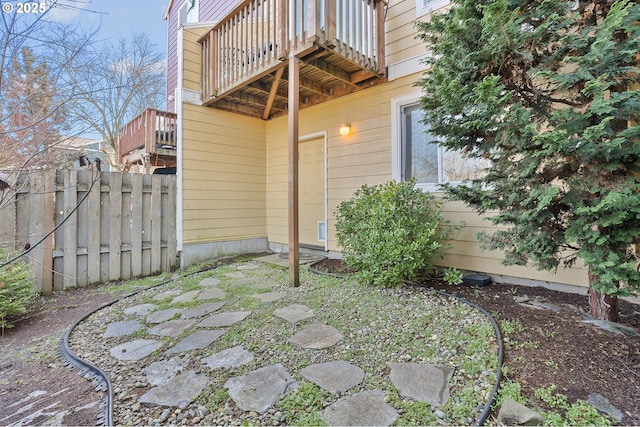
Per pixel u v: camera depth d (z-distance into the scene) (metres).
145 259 4.77
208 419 1.55
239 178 6.07
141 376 1.94
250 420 1.53
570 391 1.64
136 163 8.30
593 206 1.91
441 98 2.54
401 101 4.38
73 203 4.08
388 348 2.16
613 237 1.92
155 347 2.32
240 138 6.09
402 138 4.45
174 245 5.14
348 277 3.91
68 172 4.06
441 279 3.78
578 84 2.11
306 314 2.79
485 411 1.53
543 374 1.78
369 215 3.76
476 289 3.38
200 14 10.09
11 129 2.43
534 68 2.18
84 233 4.16
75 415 1.61
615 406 1.52
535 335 2.19
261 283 3.89
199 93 5.50
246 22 4.62
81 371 2.04
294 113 3.82
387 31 4.53
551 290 3.24
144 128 6.99
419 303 2.94
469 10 2.38
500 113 2.14
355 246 3.78
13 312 2.86
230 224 5.91
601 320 2.30
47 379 1.98
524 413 1.46
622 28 1.89
